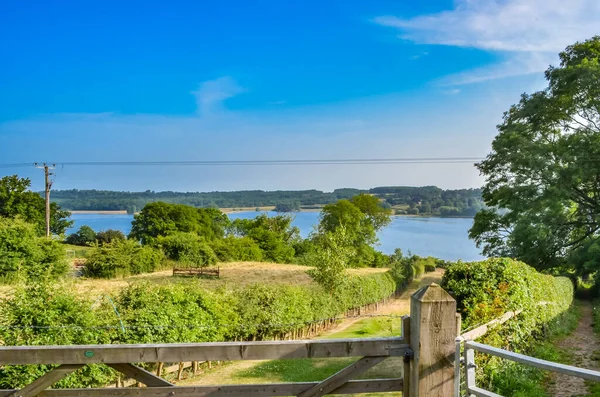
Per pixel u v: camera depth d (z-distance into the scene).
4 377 8.62
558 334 13.98
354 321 24.55
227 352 3.32
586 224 30.36
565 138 29.30
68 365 3.36
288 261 60.81
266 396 3.43
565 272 31.33
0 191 49.00
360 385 3.49
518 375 8.22
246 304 16.91
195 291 14.66
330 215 58.88
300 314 19.39
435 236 86.81
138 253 39.62
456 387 4.03
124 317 11.66
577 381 8.33
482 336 7.79
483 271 10.63
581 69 27.95
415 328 3.39
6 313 9.67
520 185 29.98
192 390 3.38
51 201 56.66
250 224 71.81
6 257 27.61
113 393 3.37
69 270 32.50
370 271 41.69
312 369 12.84
